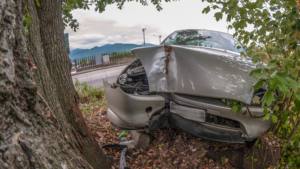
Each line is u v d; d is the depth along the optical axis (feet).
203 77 6.77
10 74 2.35
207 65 6.84
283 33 5.36
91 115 12.99
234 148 8.00
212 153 8.05
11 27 2.43
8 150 2.27
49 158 2.93
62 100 5.22
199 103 7.00
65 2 9.78
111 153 8.24
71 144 4.17
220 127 7.08
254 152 6.70
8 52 2.36
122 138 9.83
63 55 5.26
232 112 6.71
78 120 5.54
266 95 4.07
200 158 7.88
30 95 2.71
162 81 7.52
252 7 4.90
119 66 60.70
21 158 2.42
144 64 7.82
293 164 6.24
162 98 7.73
